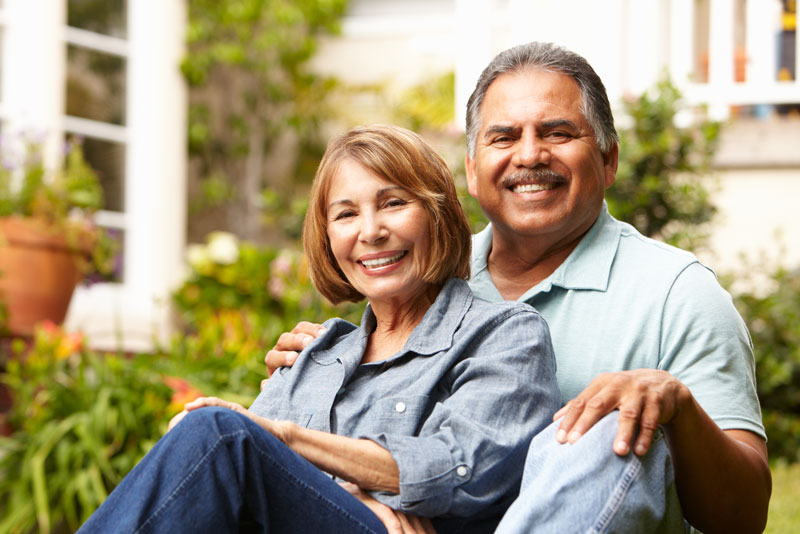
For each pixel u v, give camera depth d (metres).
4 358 4.50
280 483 1.77
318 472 1.82
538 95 2.21
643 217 4.79
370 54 8.68
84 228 4.98
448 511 1.89
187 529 1.70
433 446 1.87
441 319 2.11
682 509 1.93
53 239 4.80
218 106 8.96
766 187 5.58
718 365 2.03
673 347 2.07
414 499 1.83
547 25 5.77
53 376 4.05
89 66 6.32
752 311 4.93
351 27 8.73
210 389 3.99
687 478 1.85
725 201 5.63
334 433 2.07
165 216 6.65
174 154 6.78
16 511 3.62
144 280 6.50
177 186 6.81
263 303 5.62
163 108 6.70
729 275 5.03
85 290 5.94
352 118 8.68
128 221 6.50
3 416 4.28
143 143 6.58
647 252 2.21
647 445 1.71
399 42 8.60
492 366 1.97
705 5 5.78
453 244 2.15
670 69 5.66
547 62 2.25
